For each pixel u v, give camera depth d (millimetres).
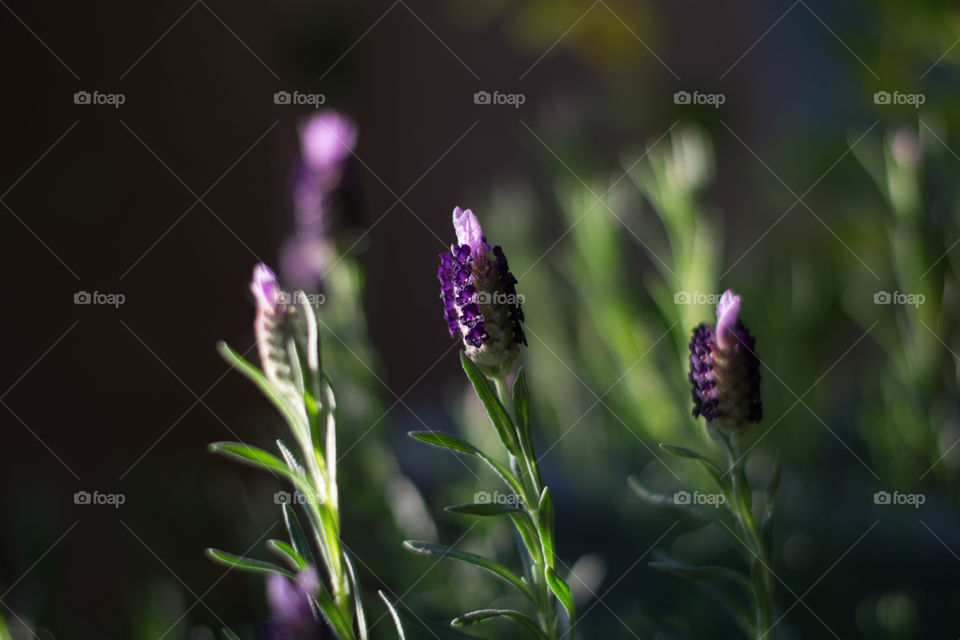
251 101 1542
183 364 1421
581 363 899
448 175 1874
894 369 751
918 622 696
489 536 748
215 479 1128
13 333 1253
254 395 1464
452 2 1853
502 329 563
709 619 688
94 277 1342
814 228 949
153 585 733
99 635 736
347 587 569
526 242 904
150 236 1410
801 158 979
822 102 1326
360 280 741
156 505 938
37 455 1241
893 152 691
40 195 1242
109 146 1373
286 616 554
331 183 735
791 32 1489
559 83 1812
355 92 1414
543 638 563
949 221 700
